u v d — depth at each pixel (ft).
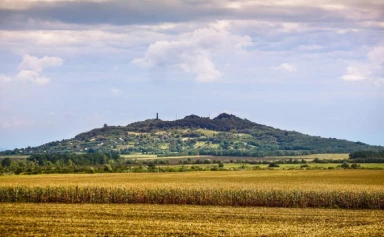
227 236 482.69
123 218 606.96
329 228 540.52
